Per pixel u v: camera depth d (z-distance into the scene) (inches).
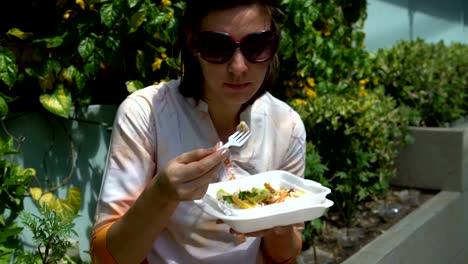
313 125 147.8
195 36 55.8
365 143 157.9
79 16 105.7
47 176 100.3
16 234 88.7
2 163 90.0
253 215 51.6
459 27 368.8
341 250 134.3
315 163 132.5
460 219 178.4
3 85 100.1
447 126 217.0
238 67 52.9
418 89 204.5
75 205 99.4
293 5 140.4
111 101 120.6
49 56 100.9
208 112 59.5
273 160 63.9
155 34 113.7
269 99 64.4
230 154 61.1
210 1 52.8
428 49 233.6
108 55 108.0
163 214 50.7
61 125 103.2
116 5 104.7
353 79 181.8
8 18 106.3
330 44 162.7
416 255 142.1
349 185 150.0
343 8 191.5
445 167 179.2
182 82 59.2
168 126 57.9
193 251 59.1
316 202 54.8
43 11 108.1
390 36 272.4
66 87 104.9
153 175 58.7
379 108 163.3
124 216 51.8
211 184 58.5
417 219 150.3
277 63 63.5
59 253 81.6
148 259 59.6
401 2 283.9
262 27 53.9
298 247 64.6
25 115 97.8
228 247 59.8
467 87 237.8
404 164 185.8
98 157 109.8
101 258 54.3
